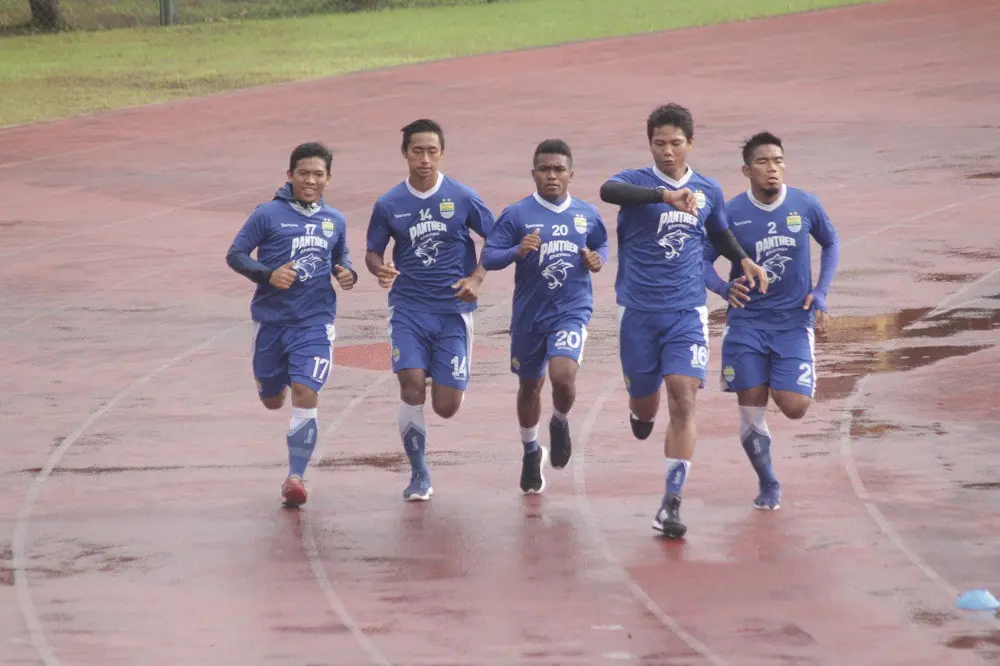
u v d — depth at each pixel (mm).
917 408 40938
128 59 128750
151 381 46969
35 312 57000
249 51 131125
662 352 31938
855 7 138250
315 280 34406
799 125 92688
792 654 25109
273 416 42750
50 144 94312
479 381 45812
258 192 80438
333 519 33406
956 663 24594
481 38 132875
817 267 59875
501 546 31188
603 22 138750
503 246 33000
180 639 26453
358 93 108188
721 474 35906
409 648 25781
